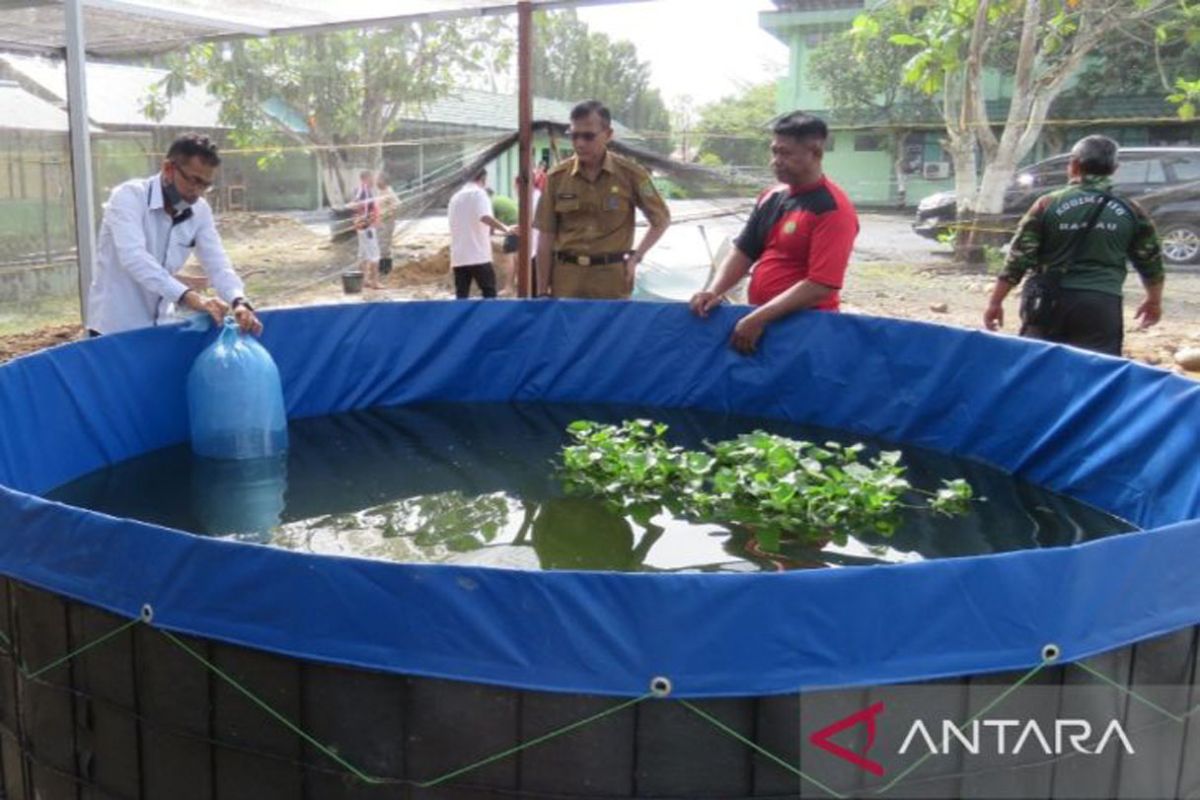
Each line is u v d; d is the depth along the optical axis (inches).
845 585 78.9
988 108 594.6
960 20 454.3
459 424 202.8
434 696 81.8
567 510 153.1
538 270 232.2
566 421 204.8
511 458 179.3
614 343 217.6
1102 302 192.5
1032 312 199.8
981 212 453.4
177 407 187.0
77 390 166.1
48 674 96.7
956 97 497.7
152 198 180.9
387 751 83.7
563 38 625.0
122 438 176.4
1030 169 450.6
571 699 80.1
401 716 82.7
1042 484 167.3
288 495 159.2
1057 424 165.6
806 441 187.9
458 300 217.6
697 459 165.8
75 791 97.7
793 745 80.7
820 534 144.0
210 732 88.7
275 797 87.6
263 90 507.2
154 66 474.9
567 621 79.2
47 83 383.9
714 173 304.5
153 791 92.9
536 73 626.2
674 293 312.3
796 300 192.9
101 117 443.8
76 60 241.8
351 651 82.0
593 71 630.5
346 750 84.5
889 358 190.5
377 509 153.0
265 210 479.8
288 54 508.7
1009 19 459.5
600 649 79.2
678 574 78.5
